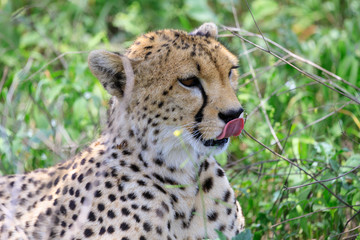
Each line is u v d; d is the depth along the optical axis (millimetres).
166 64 8281
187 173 8453
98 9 16516
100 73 8531
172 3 16469
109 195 8234
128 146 8422
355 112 11938
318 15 16016
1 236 9094
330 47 13984
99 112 11289
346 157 11336
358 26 14742
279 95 11930
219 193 8656
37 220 8930
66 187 8781
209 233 8500
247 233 7492
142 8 16297
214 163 8773
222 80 8344
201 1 15586
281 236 9969
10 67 14211
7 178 9844
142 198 8219
